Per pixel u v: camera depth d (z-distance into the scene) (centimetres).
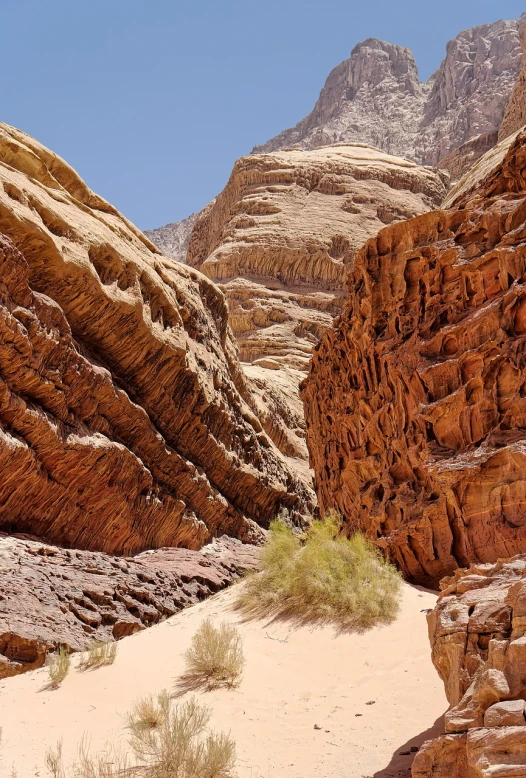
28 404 1550
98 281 1797
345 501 1442
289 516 3098
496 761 397
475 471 945
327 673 745
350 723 616
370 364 1340
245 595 995
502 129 7444
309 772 538
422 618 841
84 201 2197
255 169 7119
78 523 1742
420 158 14812
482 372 1004
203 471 2362
